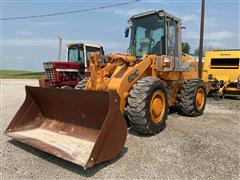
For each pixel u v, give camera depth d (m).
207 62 12.76
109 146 3.66
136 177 3.47
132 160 4.00
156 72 5.89
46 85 10.27
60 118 4.90
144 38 6.52
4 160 3.95
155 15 6.33
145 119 4.84
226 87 11.78
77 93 4.26
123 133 3.89
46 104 5.00
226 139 5.10
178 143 4.77
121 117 3.83
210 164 3.90
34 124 5.02
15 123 4.77
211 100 11.15
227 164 3.91
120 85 4.94
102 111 4.17
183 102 6.96
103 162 3.90
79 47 11.43
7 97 11.22
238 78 11.51
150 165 3.83
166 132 5.45
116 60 5.46
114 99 3.73
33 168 3.71
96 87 5.22
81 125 4.57
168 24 6.31
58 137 4.50
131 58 5.51
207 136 5.26
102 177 3.47
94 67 5.36
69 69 10.60
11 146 4.54
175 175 3.54
